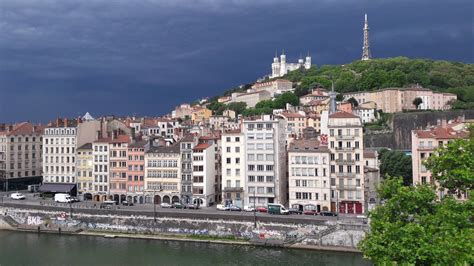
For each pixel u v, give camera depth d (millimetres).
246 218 137875
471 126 78750
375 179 166250
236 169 165500
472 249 51188
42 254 127688
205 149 169750
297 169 156250
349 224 124562
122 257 123375
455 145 69375
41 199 185125
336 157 152000
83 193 190875
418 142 148875
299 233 130750
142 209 158750
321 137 165000
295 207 156125
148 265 115812
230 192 165125
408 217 66250
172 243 137250
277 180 161625
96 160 188250
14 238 147125
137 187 181000
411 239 57406
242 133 165000
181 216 145125
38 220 159625
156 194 177500
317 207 153500
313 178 154250
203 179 169875
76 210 156625
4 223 162000
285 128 176875
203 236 141000
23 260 122312
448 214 60000
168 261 118750
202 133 189250
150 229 147375
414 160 150250
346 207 150125
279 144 164500
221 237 138875
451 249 53094
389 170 194500
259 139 163500
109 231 151375
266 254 123188
